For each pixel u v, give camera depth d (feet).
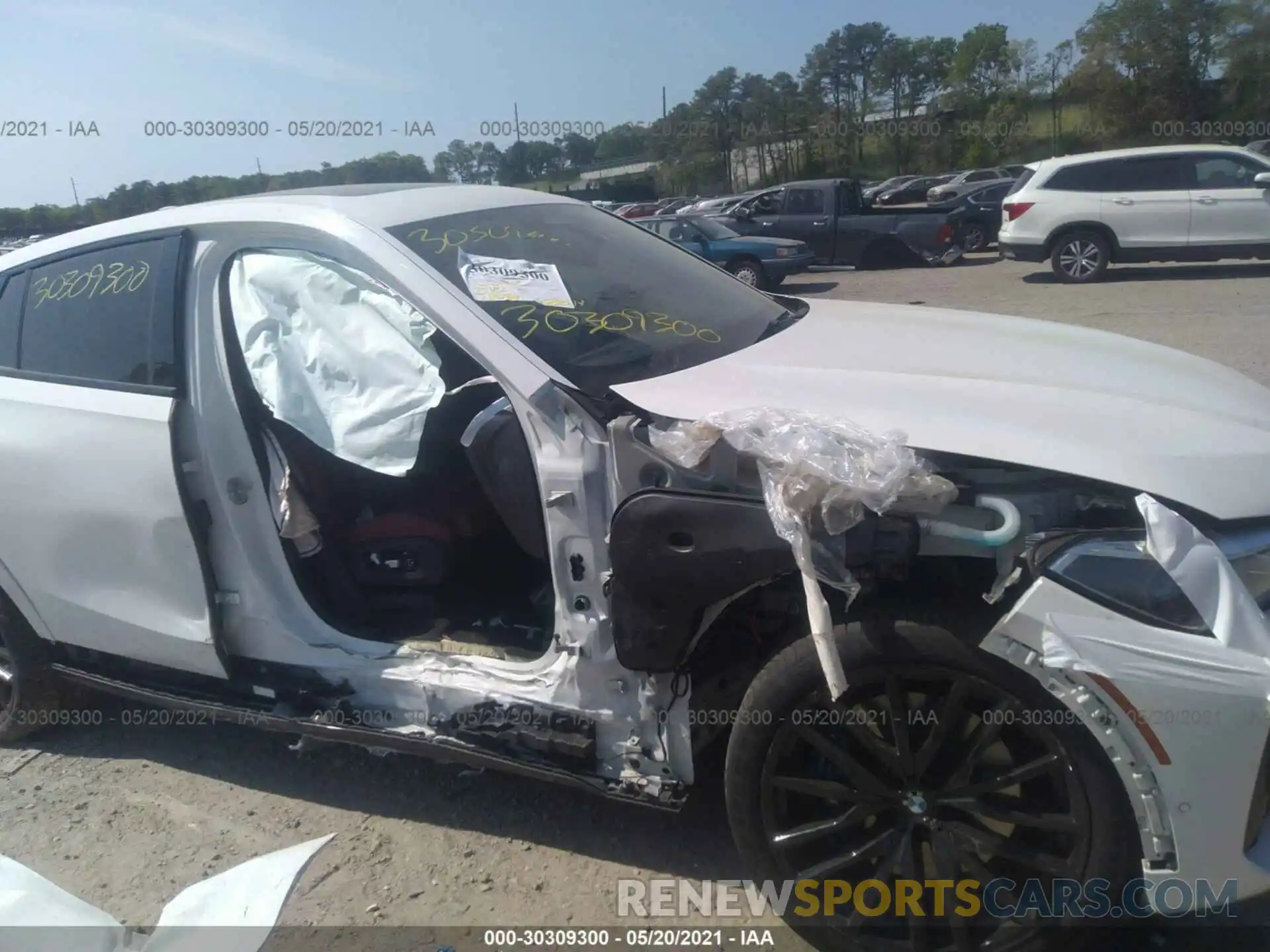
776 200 60.29
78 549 10.98
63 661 12.21
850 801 7.93
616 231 12.35
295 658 10.25
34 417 10.96
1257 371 25.20
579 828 10.18
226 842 10.48
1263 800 7.10
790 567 7.47
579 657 8.63
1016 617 7.11
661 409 8.43
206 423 10.17
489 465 9.48
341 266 10.15
